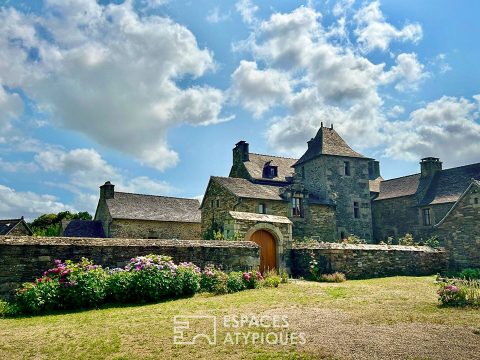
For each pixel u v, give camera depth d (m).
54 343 6.19
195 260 12.68
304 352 5.55
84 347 5.98
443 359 5.16
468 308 8.16
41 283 8.95
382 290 11.26
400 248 17.47
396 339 6.01
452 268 18.56
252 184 26.00
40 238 10.34
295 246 16.64
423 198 28.42
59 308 8.85
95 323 7.40
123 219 29.06
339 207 27.62
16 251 9.78
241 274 12.06
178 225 31.56
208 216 25.58
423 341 5.89
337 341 5.98
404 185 31.16
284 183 29.53
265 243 16.14
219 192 24.50
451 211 19.05
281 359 5.33
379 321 7.15
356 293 10.66
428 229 27.45
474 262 17.91
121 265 11.33
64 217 51.56
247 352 5.65
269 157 32.94
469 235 18.25
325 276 14.61
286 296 10.31
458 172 28.17
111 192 31.33
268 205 23.61
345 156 28.64
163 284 10.12
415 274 17.55
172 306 9.03
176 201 34.56
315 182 28.70
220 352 5.68
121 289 9.59
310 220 25.19
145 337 6.42
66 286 8.98
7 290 9.48
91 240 11.16
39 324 7.41
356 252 15.95
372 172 37.72
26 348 5.96
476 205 18.14
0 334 6.71
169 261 10.93
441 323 6.93
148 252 11.87
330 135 30.30
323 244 16.00
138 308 8.89
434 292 10.72
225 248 13.36
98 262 10.98
